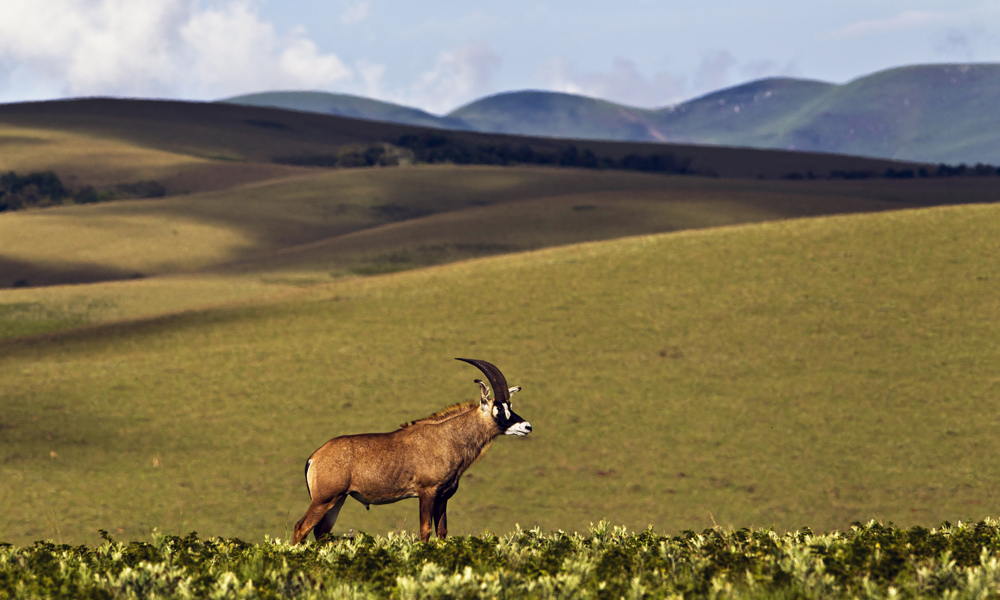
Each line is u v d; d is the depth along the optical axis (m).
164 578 29.62
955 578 27.47
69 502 104.75
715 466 118.56
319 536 41.56
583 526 100.06
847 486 111.06
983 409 130.88
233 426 134.12
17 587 28.45
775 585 27.45
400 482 40.84
